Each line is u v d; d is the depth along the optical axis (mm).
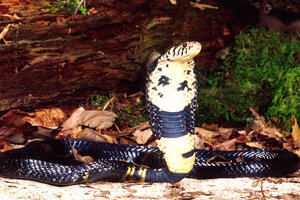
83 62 1367
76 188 999
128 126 1359
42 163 1019
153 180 1036
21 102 1330
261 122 1397
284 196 974
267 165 1095
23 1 1342
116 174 1037
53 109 1354
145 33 1428
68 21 1341
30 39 1309
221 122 1412
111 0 1394
